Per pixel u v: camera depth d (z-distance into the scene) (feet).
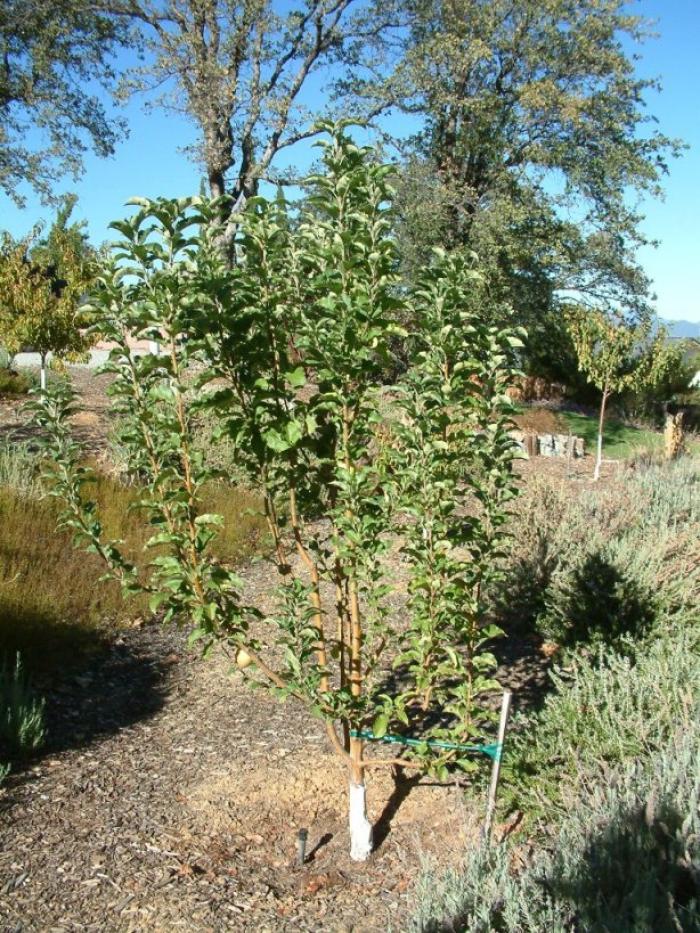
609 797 9.31
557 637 18.19
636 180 66.85
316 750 13.84
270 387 9.44
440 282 9.79
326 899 10.04
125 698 16.06
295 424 9.27
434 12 69.46
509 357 11.95
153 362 9.03
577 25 65.51
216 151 66.85
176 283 8.47
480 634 11.05
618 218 68.28
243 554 25.54
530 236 65.77
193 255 8.92
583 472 49.29
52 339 43.86
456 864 10.24
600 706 12.10
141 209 8.49
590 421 75.31
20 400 49.75
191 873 10.49
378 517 9.91
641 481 30.25
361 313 9.07
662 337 53.11
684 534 20.98
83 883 10.20
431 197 61.87
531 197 65.31
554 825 10.04
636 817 8.80
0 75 72.79
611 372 49.24
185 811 11.98
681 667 12.54
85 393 53.93
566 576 18.95
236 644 10.01
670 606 17.94
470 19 67.56
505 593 19.67
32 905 9.73
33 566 20.45
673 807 8.76
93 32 74.49
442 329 9.57
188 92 64.34
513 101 68.03
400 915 9.59
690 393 85.87
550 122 67.97
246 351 9.14
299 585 10.00
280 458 10.07
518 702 15.26
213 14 66.03
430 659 10.93
